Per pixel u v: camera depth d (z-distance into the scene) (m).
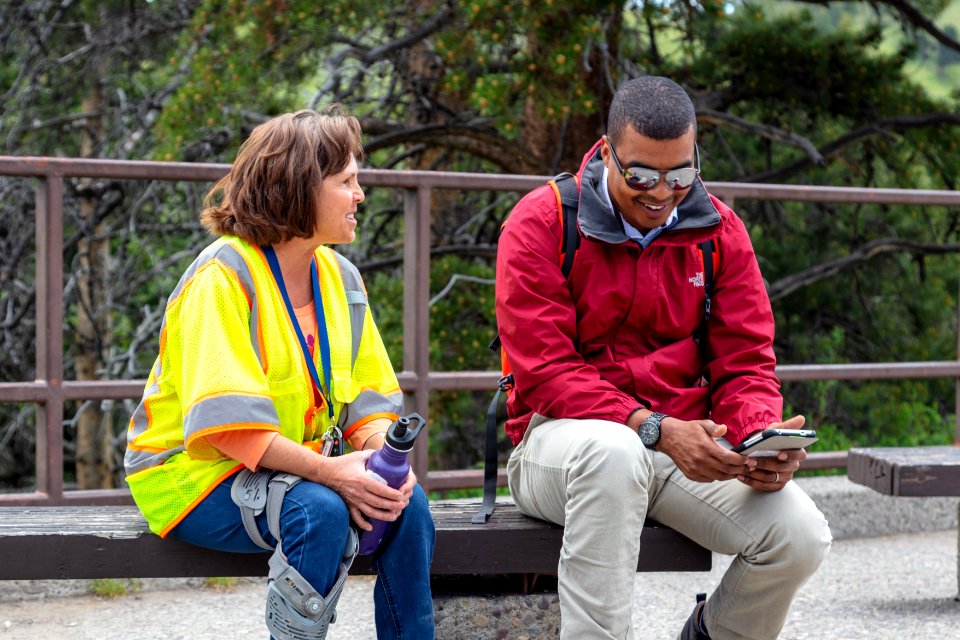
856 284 9.85
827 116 10.02
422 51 9.37
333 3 7.95
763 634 2.73
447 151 9.59
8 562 2.52
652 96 2.63
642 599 4.07
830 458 5.05
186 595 3.97
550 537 2.75
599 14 7.76
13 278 9.29
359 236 9.32
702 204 2.74
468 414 9.19
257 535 2.38
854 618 3.80
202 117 7.99
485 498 2.90
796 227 10.19
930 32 9.93
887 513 5.02
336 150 2.47
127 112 9.85
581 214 2.72
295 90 8.50
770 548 2.60
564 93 7.71
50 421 3.93
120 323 10.02
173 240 9.76
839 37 9.47
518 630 2.86
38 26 10.59
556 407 2.68
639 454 2.51
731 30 9.39
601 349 2.79
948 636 3.61
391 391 2.68
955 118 9.38
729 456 2.50
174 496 2.47
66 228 10.25
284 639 2.28
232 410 2.31
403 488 2.40
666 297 2.77
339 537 2.31
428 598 2.48
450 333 8.16
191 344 2.38
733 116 9.07
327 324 2.58
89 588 3.93
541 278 2.72
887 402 8.79
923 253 9.84
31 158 3.84
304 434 2.53
